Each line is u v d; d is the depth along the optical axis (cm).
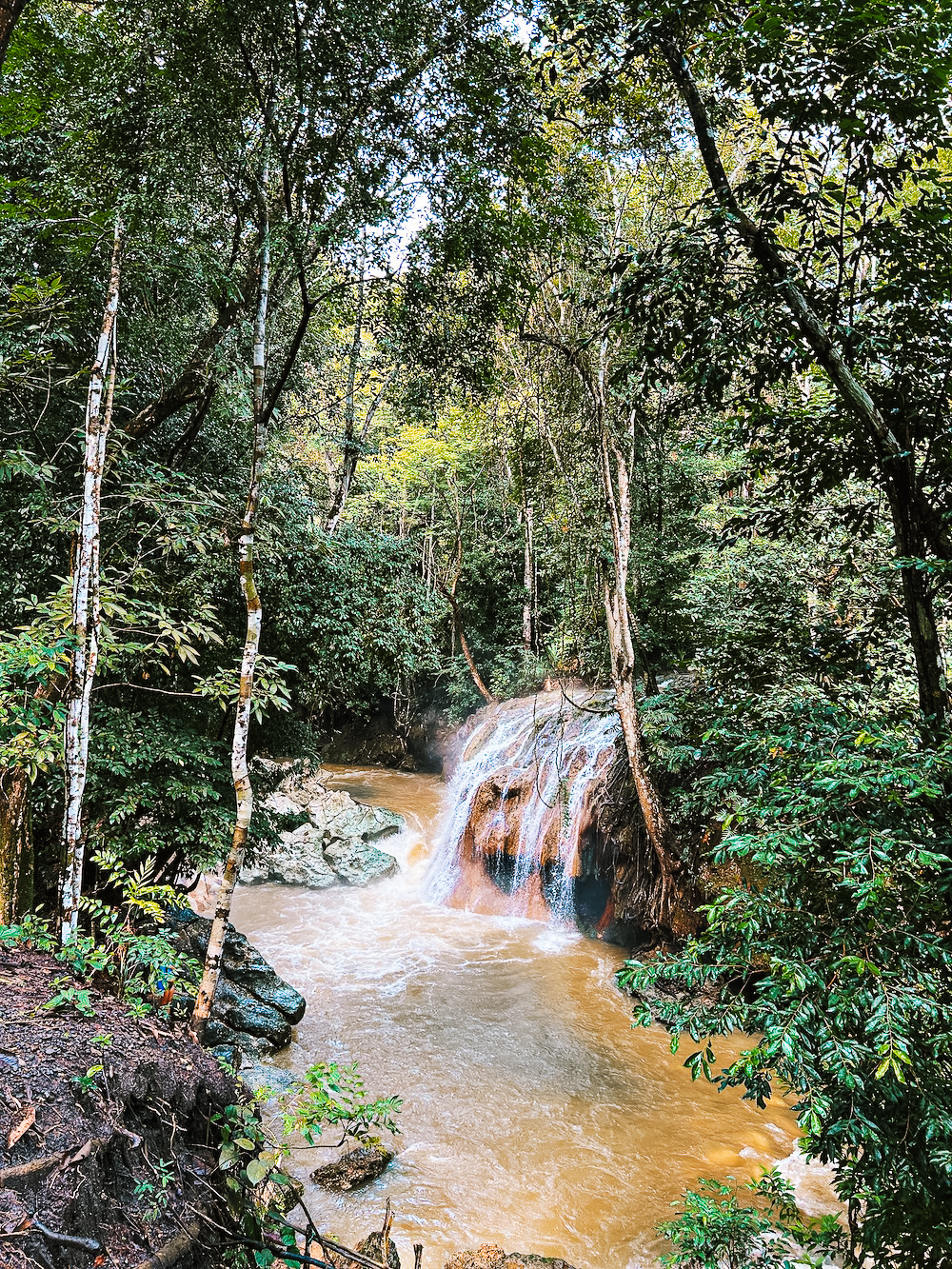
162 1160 198
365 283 600
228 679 368
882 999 196
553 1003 833
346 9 458
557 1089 658
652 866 916
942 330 312
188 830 652
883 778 206
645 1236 471
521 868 1156
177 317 640
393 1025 766
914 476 308
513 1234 473
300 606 809
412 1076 668
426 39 512
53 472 430
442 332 678
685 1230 331
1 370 414
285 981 834
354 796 1866
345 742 2536
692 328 315
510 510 1906
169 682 684
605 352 927
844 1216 476
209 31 461
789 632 355
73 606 301
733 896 241
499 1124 601
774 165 310
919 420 314
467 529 2067
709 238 318
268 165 448
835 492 575
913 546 309
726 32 299
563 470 1151
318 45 471
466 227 588
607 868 1052
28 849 320
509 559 1978
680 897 848
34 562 545
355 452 1263
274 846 968
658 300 314
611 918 1034
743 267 322
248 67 459
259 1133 230
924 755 214
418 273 611
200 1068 235
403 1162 543
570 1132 594
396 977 894
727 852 240
